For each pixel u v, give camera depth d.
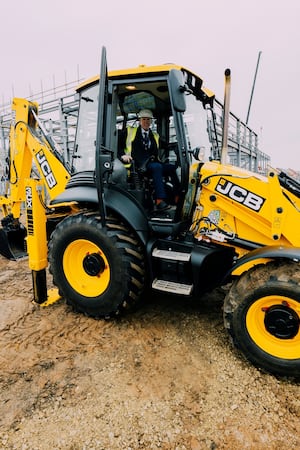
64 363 2.32
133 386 2.09
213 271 2.66
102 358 2.38
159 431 1.75
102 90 2.35
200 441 1.69
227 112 2.73
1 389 2.07
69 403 1.95
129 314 3.01
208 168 2.74
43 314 3.03
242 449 1.64
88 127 3.11
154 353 2.44
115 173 2.80
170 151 3.28
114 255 2.67
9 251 4.25
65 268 3.00
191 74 2.82
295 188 2.54
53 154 3.47
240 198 2.57
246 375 2.19
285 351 2.14
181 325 2.82
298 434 1.73
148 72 2.62
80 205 3.14
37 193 3.02
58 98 7.66
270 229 2.52
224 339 2.61
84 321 2.90
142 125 2.98
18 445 1.68
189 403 1.95
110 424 1.80
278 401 1.96
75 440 1.70
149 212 3.02
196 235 2.79
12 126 3.90
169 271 2.68
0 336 2.66
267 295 2.13
